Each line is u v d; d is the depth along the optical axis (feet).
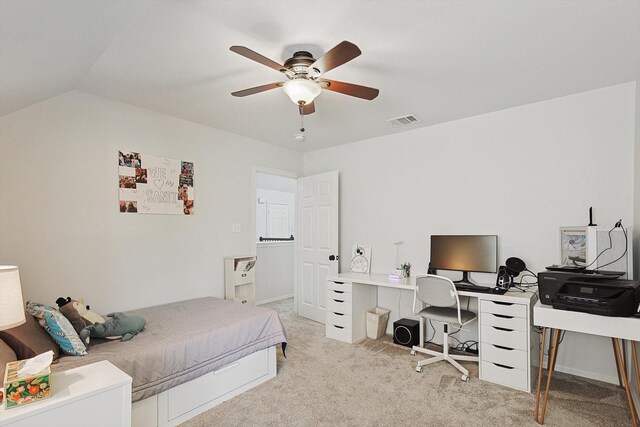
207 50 6.98
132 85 8.76
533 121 10.14
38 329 6.28
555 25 6.13
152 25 6.05
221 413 7.54
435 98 9.70
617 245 7.92
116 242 9.86
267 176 19.92
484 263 10.34
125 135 10.10
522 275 10.21
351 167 14.67
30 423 4.11
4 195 7.91
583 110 9.34
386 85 8.75
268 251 18.51
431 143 12.24
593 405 7.79
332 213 14.35
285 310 16.79
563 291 7.06
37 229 8.39
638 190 8.26
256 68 7.81
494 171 10.85
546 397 7.13
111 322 7.39
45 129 8.54
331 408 7.75
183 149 11.61
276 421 7.23
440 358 10.02
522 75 8.23
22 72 5.91
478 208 11.16
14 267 4.75
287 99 9.73
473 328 11.18
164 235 11.03
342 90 7.16
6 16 4.06
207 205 12.34
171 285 11.17
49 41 5.21
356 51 5.51
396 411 7.61
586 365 9.27
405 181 12.91
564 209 9.64
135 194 10.31
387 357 10.74
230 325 8.33
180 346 7.16
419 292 10.16
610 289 6.47
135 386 6.38
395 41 6.64
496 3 5.51
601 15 5.82
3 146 7.89
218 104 10.14
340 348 11.57
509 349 8.74
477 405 7.85
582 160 9.37
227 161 13.06
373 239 13.82
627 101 8.74
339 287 12.42
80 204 9.15
